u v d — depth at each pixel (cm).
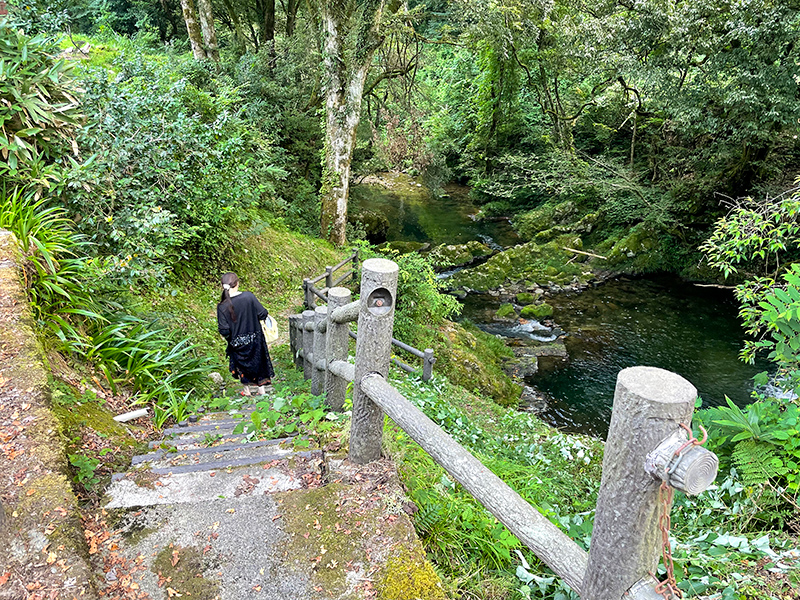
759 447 321
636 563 130
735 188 1661
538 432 671
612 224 1844
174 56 1316
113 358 417
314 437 323
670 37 1259
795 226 522
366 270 248
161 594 206
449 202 2297
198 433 354
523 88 2111
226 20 1947
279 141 1380
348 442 299
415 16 1252
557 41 1638
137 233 491
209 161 644
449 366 920
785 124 1275
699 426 116
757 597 226
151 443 329
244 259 883
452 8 1322
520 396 1019
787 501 306
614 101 1964
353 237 1447
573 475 501
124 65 808
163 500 259
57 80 493
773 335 407
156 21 2356
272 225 1105
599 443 629
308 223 1394
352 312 301
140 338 432
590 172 1830
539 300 1466
